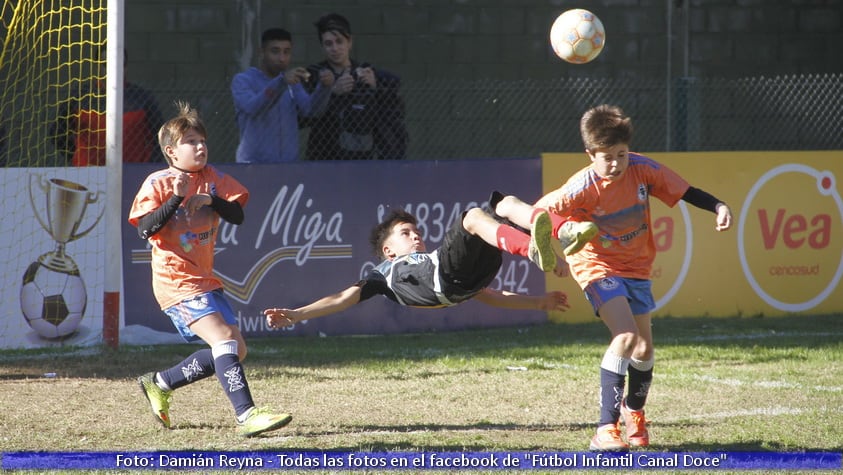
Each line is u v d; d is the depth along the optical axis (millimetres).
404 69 46250
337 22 33812
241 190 18391
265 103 32594
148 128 33125
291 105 33125
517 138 46688
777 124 48188
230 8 44594
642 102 47406
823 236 36406
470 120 46250
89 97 31594
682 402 21391
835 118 46844
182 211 17750
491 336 31891
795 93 48281
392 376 24672
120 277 29672
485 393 22469
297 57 45312
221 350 17422
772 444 17359
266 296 32031
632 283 17281
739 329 32781
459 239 16266
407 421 19594
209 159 43125
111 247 28859
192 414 20094
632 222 17125
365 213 32594
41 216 29562
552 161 34156
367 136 34062
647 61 48031
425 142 46000
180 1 44219
